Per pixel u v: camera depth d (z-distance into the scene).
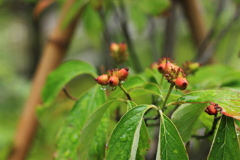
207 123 0.70
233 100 0.63
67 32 1.01
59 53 1.01
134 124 0.64
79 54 2.86
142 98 0.81
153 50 1.24
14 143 1.00
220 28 1.36
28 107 1.00
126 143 0.64
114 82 0.67
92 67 0.83
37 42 2.84
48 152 1.51
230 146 0.63
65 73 0.83
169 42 1.15
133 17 1.38
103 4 1.05
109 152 0.64
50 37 1.01
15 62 2.98
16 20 2.82
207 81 0.86
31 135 1.01
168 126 0.64
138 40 1.92
